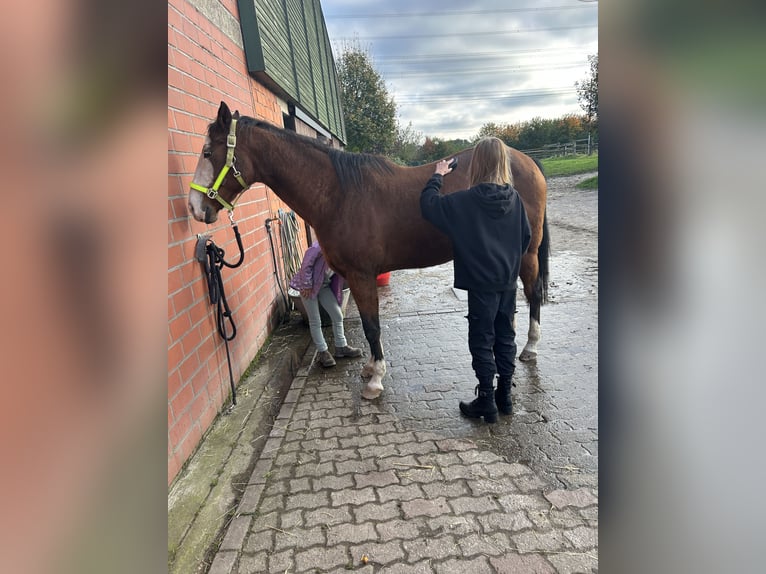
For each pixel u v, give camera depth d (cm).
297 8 689
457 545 166
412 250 282
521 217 233
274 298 418
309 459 225
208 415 247
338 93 1493
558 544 164
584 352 331
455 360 338
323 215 271
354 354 356
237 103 355
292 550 168
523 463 212
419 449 228
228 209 257
